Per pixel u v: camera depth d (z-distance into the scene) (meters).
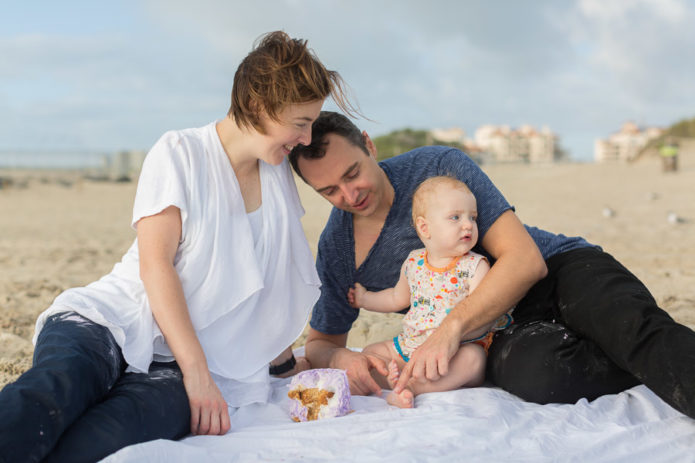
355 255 2.93
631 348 2.14
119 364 2.14
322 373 2.42
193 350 2.19
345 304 3.09
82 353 1.94
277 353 2.66
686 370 1.98
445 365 2.39
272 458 1.90
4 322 4.31
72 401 1.79
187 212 2.32
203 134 2.46
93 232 11.28
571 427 2.07
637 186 19.75
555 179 25.91
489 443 1.93
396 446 1.94
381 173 2.72
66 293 2.31
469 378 2.57
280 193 2.59
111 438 1.81
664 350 2.05
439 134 115.19
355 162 2.53
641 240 8.16
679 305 4.19
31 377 1.79
